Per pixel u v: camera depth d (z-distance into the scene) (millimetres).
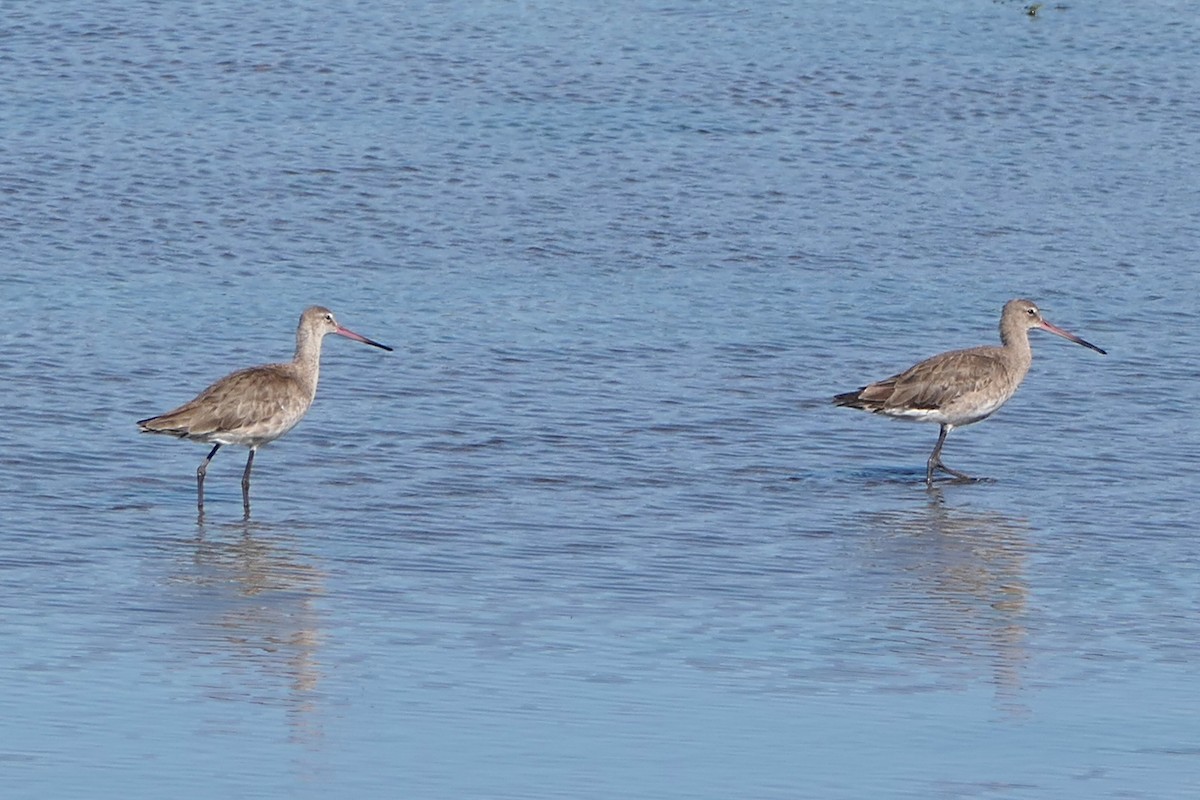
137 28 43531
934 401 22609
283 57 41906
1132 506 21438
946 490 21984
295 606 17406
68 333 26703
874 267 31188
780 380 25969
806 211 33875
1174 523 20797
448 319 28047
